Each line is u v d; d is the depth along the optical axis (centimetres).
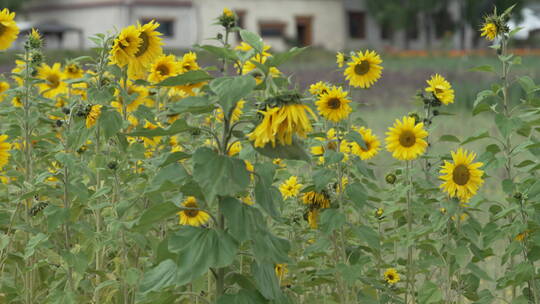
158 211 325
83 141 448
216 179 304
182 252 314
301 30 5288
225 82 290
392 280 485
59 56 3225
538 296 459
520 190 452
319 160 479
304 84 2048
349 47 5453
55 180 502
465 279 484
